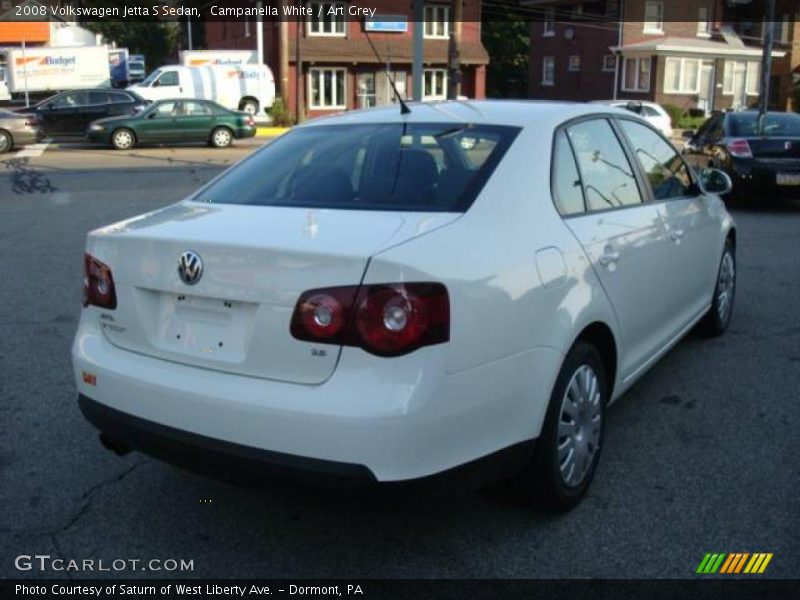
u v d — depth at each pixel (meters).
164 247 3.17
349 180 3.65
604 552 3.33
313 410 2.80
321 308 2.84
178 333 3.18
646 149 4.78
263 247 2.95
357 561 3.29
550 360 3.29
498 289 3.06
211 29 50.97
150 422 3.16
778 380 5.22
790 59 49.59
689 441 4.36
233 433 2.95
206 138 24.94
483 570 3.22
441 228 3.11
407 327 2.80
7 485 3.90
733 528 3.49
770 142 11.98
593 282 3.63
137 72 56.88
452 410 2.89
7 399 4.92
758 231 10.64
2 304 7.02
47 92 40.91
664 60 43.53
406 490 2.82
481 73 41.19
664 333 4.70
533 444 3.28
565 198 3.72
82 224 10.97
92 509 3.70
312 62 38.88
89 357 3.38
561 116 4.00
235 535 3.49
